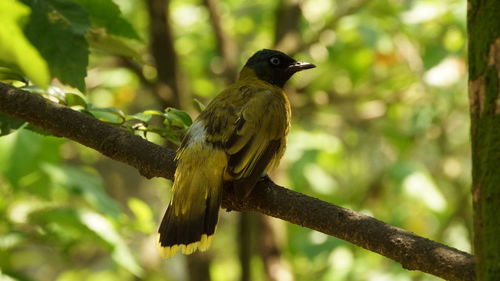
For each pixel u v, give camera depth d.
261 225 13.90
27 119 7.03
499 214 4.03
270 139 7.51
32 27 6.71
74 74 6.81
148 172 7.15
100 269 18.58
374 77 16.77
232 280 18.47
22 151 10.95
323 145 15.29
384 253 5.93
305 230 14.73
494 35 4.05
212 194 6.95
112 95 16.05
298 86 16.50
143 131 7.40
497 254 4.02
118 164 20.84
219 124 7.30
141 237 17.94
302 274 15.50
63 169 11.40
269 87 8.72
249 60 9.93
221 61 15.19
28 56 3.56
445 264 5.68
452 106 15.25
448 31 14.23
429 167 18.06
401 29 14.92
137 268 11.51
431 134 16.27
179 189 6.98
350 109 16.75
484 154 4.09
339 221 6.12
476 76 4.12
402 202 15.70
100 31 7.88
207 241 6.83
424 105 15.54
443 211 14.18
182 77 13.73
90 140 7.03
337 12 15.59
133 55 8.07
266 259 13.80
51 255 17.16
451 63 13.90
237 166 7.02
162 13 13.44
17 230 11.18
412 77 16.08
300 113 16.25
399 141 16.17
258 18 16.61
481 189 4.10
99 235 11.12
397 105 16.33
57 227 11.42
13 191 11.04
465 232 15.44
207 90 16.39
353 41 15.49
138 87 16.69
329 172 17.19
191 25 16.89
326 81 16.69
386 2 15.76
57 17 6.77
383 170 15.80
